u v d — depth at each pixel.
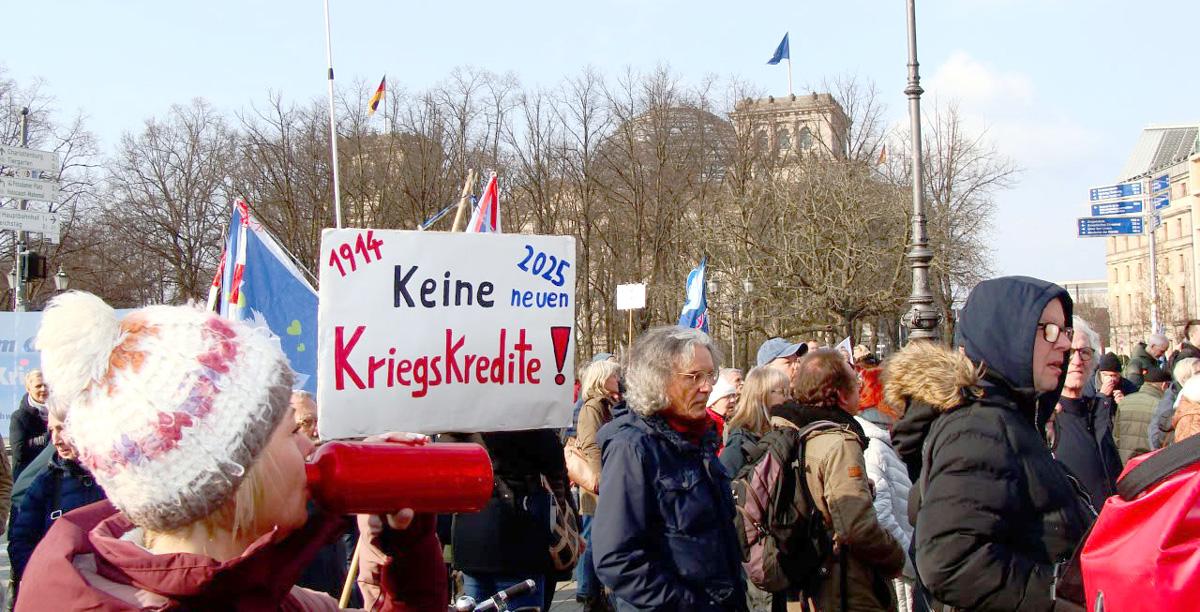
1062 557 2.75
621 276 43.50
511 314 4.83
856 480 4.25
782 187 31.69
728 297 31.47
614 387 6.94
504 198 42.75
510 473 4.94
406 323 4.61
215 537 1.53
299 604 1.81
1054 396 3.12
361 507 1.70
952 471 2.81
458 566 4.94
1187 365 7.20
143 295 43.78
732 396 7.02
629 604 3.52
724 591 3.52
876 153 38.19
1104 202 24.06
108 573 1.49
